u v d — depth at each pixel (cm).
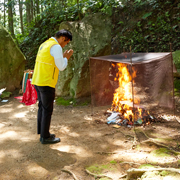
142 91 399
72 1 798
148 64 362
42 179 207
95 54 491
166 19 646
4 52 566
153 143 272
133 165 223
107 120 371
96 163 232
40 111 288
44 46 267
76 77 496
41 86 265
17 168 226
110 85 443
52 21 775
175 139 282
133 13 702
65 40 278
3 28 577
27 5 1039
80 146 276
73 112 426
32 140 299
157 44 633
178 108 402
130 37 675
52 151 264
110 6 716
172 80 349
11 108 460
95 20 530
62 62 257
